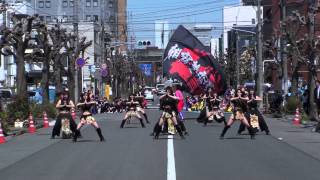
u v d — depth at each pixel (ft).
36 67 203.00
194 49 111.55
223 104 141.18
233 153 54.03
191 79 111.86
